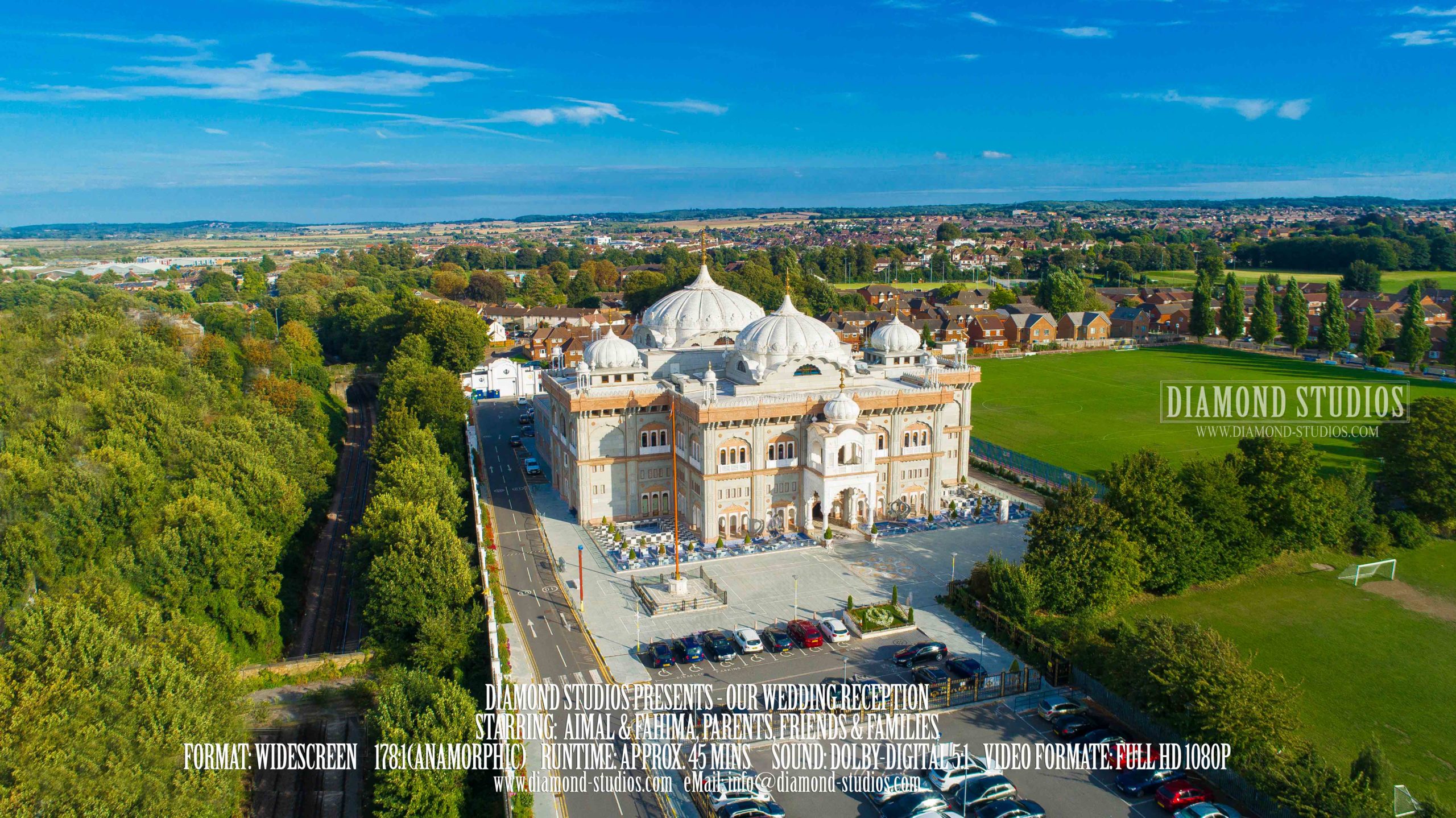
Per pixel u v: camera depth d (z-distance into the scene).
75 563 93.38
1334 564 101.12
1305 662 79.81
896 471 116.62
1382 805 52.88
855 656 80.56
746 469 109.19
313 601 106.56
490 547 108.12
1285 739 60.44
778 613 89.25
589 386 117.75
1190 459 145.25
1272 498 99.88
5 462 97.19
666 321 141.38
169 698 63.25
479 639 83.50
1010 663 78.88
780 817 57.72
